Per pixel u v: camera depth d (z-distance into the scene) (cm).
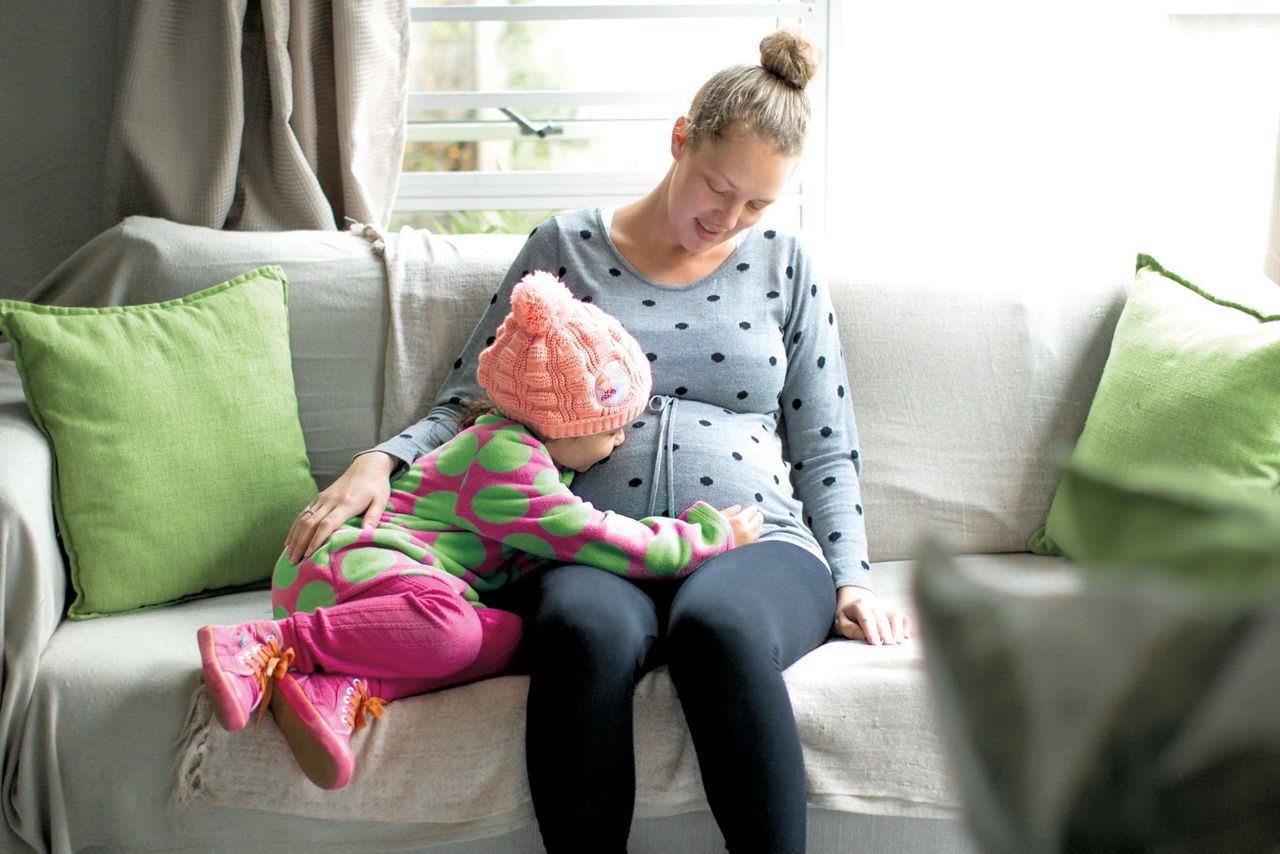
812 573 155
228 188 215
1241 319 172
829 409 178
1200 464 164
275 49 209
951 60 230
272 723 137
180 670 142
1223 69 227
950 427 194
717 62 243
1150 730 39
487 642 146
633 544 148
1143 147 230
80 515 162
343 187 220
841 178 237
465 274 197
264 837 139
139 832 139
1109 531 44
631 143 246
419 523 155
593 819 128
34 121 224
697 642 131
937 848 143
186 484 169
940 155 234
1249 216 232
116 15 221
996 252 216
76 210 229
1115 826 39
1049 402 195
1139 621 40
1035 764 41
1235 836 38
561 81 243
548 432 154
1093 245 233
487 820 138
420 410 193
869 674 142
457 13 233
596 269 179
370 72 214
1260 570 40
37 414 164
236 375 177
